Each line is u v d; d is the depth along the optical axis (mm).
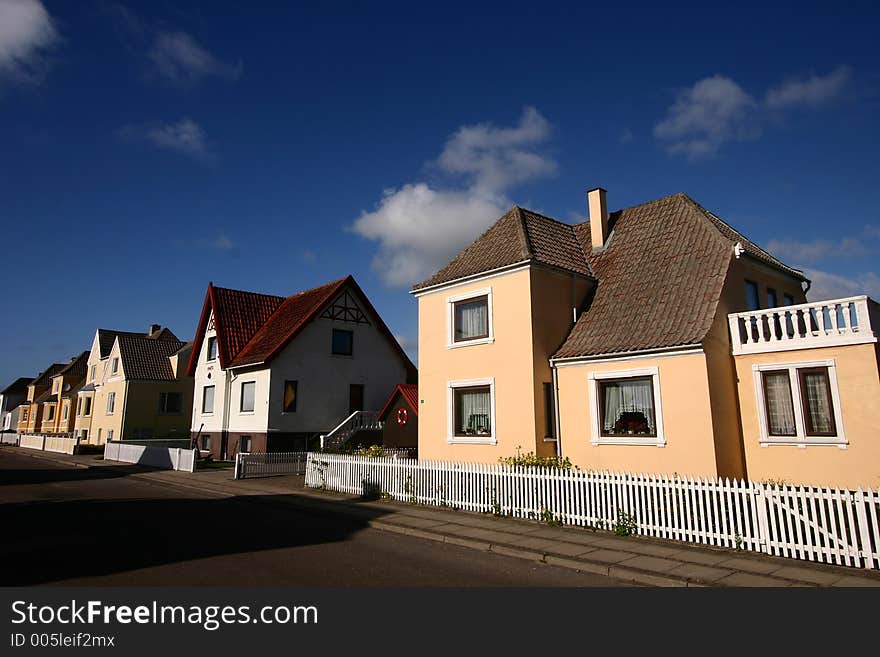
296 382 30297
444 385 18344
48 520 13445
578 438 15367
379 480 17531
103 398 47469
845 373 12227
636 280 16969
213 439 33094
